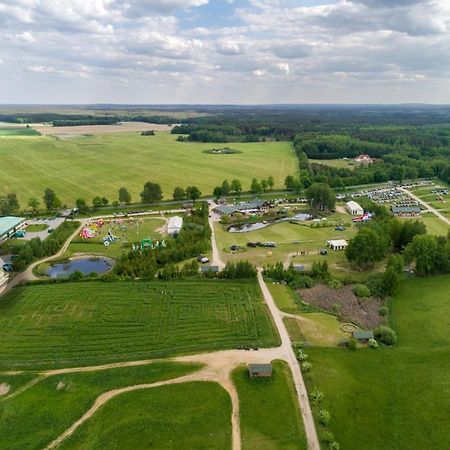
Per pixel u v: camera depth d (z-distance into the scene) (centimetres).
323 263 13062
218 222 19450
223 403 7588
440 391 8050
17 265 13550
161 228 18338
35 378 8238
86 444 6700
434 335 9906
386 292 11894
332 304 11350
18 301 11288
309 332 9962
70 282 12456
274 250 15550
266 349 9238
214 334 9800
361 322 10512
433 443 6888
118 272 12988
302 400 7738
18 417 7238
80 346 9281
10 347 9250
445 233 17775
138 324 10181
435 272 13400
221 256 14888
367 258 13338
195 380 8188
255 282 12575
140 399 7656
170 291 11912
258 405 7562
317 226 18575
